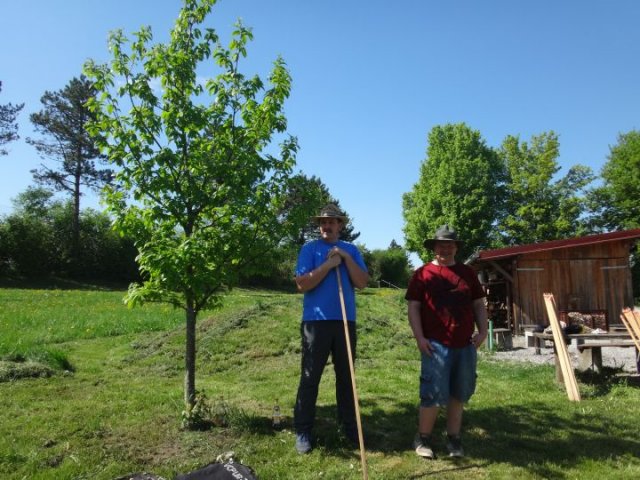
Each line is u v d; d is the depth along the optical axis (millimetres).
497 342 12867
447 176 44219
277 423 5508
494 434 5375
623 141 46906
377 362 9922
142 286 5496
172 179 5480
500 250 15703
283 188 5910
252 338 11328
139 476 3949
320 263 4988
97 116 5555
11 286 40875
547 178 46062
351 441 5078
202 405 5477
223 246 5578
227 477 3744
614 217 45594
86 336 13914
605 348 12391
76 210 48000
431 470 4445
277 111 5816
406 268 59125
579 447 4992
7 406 6402
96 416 5902
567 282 16031
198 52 5707
